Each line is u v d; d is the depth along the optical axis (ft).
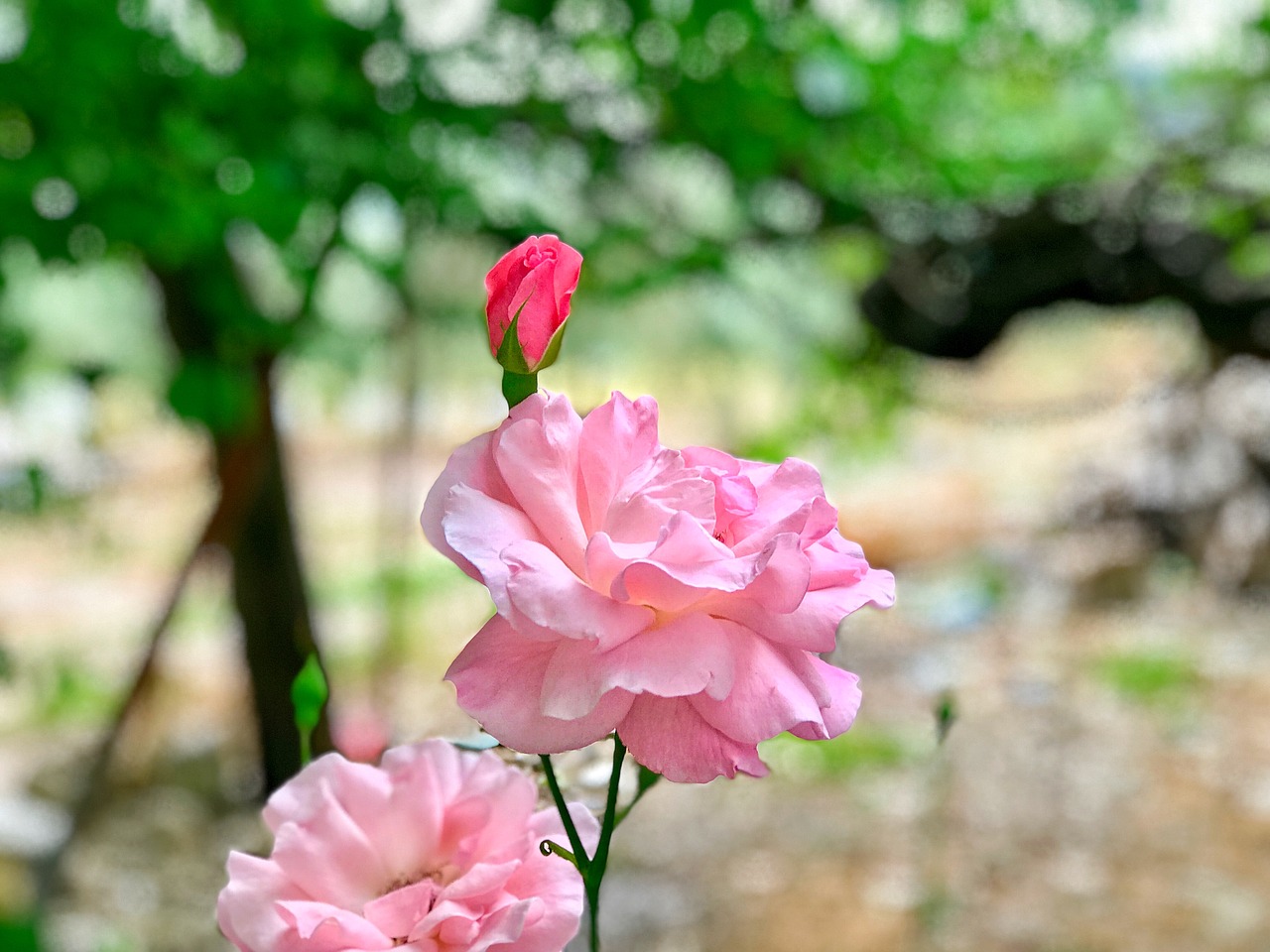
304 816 1.37
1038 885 7.22
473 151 4.46
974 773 8.63
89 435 5.35
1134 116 5.07
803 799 8.36
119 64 3.73
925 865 7.41
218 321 4.59
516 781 1.41
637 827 8.07
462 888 1.29
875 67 4.82
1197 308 4.54
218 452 4.93
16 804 7.46
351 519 18.22
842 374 6.22
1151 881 7.23
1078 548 13.57
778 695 1.21
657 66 4.54
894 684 10.55
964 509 14.78
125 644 12.76
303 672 1.59
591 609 1.18
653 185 5.14
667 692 1.17
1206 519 13.17
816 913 6.98
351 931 1.29
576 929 1.29
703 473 1.27
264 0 3.88
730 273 4.94
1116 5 4.64
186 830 7.89
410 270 4.68
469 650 1.23
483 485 1.27
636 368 14.17
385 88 4.21
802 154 4.86
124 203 3.69
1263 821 7.85
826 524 1.25
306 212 3.99
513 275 1.27
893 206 5.00
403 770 1.41
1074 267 4.65
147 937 6.66
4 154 3.85
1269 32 4.67
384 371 8.74
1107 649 11.26
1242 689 10.14
